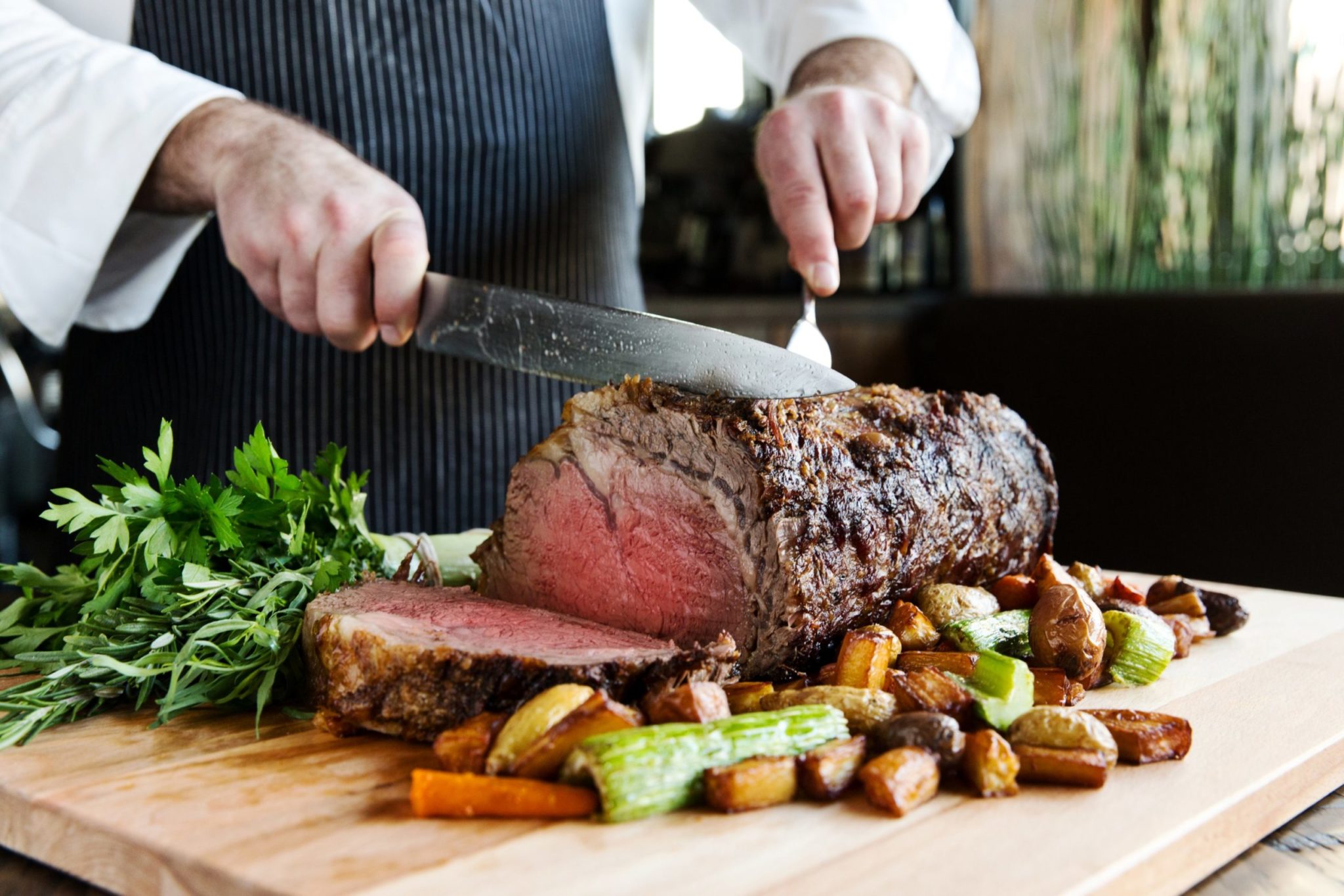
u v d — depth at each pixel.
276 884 0.66
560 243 1.25
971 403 1.00
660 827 0.71
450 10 1.17
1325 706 0.85
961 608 0.92
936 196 2.21
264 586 0.87
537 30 1.20
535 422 1.24
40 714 0.81
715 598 0.90
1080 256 1.96
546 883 0.67
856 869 0.68
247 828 0.71
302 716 0.83
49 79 1.04
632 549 0.93
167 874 0.69
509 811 0.72
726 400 0.89
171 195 1.07
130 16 1.16
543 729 0.74
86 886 0.72
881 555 0.90
